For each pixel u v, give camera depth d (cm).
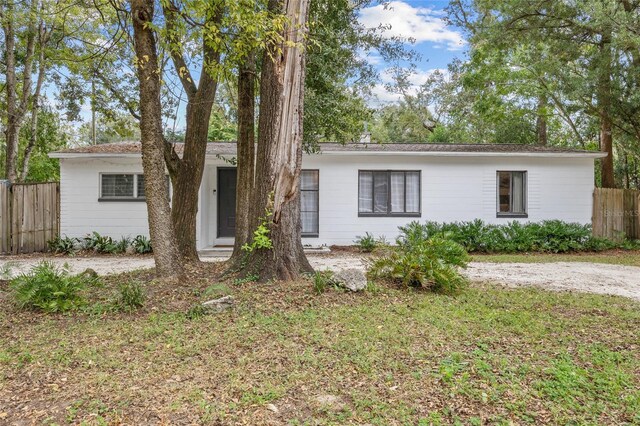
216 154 1214
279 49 615
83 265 999
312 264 995
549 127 2180
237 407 301
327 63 832
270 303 538
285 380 339
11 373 358
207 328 457
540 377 345
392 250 734
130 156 1218
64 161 1241
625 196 1352
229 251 1222
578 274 872
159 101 666
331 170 1301
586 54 1316
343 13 849
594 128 1647
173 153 844
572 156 1302
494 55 1711
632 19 1100
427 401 310
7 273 695
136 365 368
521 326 475
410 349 400
